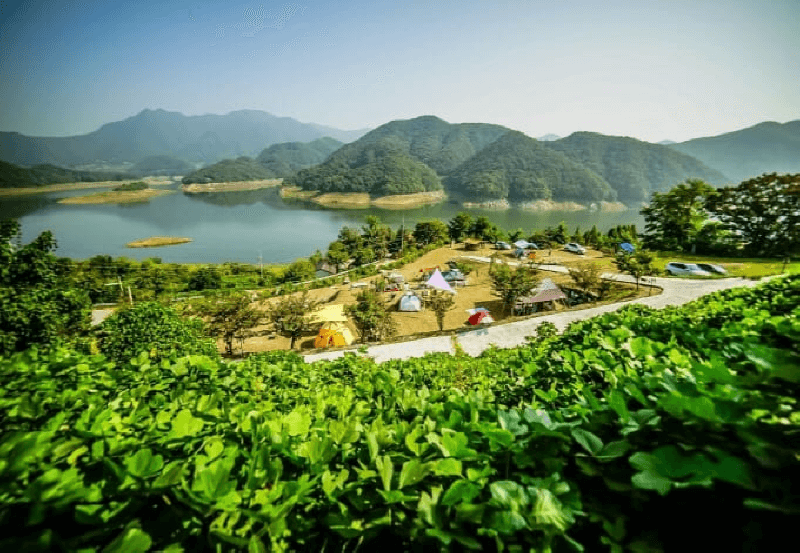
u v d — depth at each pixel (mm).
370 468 1785
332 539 1567
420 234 80375
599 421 1845
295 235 161625
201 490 1445
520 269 30469
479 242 69750
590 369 3117
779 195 44125
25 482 1454
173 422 1986
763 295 5156
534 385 3533
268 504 1492
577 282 30141
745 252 45312
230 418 2311
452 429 2094
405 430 2111
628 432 1614
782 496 1118
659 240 52406
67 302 10867
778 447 1268
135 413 2359
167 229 174750
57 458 1648
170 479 1420
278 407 3176
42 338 8969
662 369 2482
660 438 1573
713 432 1475
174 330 11969
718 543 1290
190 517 1416
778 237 44656
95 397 2531
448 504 1424
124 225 183125
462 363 7484
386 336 25922
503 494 1411
